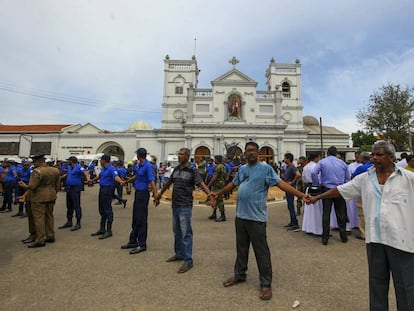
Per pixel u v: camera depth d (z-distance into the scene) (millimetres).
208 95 37312
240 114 36469
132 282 3953
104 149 41031
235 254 5270
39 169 5867
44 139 39531
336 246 5844
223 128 35250
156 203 5422
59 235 6809
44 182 5902
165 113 38250
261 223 3670
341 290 3693
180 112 38219
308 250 5543
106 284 3887
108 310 3178
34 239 6152
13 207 11531
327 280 4027
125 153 39062
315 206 6789
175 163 27375
